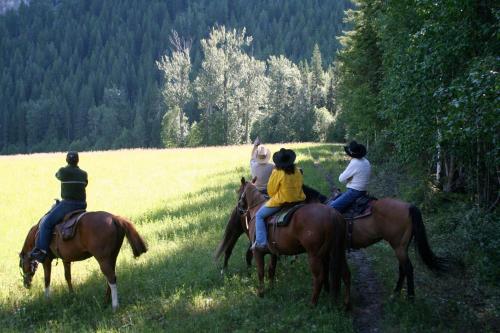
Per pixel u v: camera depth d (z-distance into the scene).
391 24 19.41
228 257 11.18
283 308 8.82
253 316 8.53
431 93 12.06
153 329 8.22
